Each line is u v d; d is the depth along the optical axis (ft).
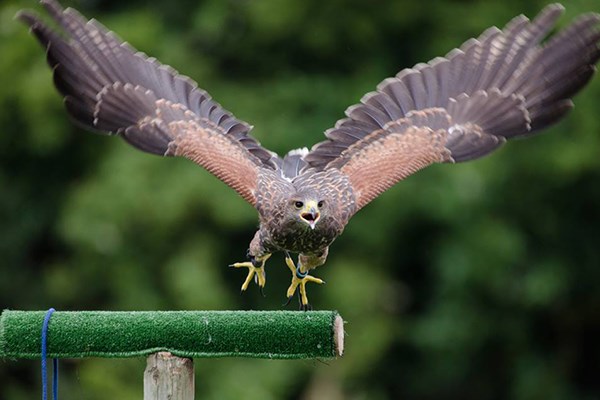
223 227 57.98
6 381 59.52
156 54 59.93
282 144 59.67
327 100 61.46
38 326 25.35
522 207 62.90
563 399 65.67
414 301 64.13
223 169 29.22
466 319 63.05
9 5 59.36
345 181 29.35
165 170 57.31
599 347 67.00
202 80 60.59
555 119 29.84
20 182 62.54
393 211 60.64
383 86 30.60
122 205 56.65
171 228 57.11
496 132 30.12
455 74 30.55
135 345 25.43
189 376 25.40
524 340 64.59
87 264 57.93
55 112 58.75
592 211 63.77
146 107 29.19
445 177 60.23
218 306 57.16
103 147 60.08
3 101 58.75
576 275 64.34
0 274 62.13
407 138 30.09
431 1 62.80
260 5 61.21
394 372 64.95
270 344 25.50
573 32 29.71
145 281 57.62
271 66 63.10
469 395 65.36
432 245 62.03
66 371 55.98
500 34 30.53
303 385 59.52
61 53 28.09
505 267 62.03
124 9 63.57
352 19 62.03
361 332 59.52
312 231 28.50
